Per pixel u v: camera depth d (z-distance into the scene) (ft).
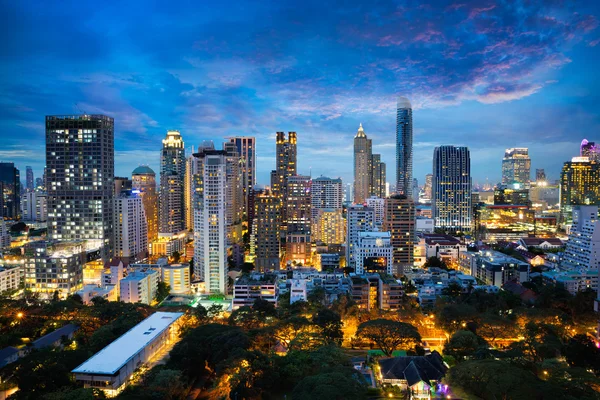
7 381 579.07
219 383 545.44
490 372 512.22
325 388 472.85
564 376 530.68
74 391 493.77
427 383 544.21
